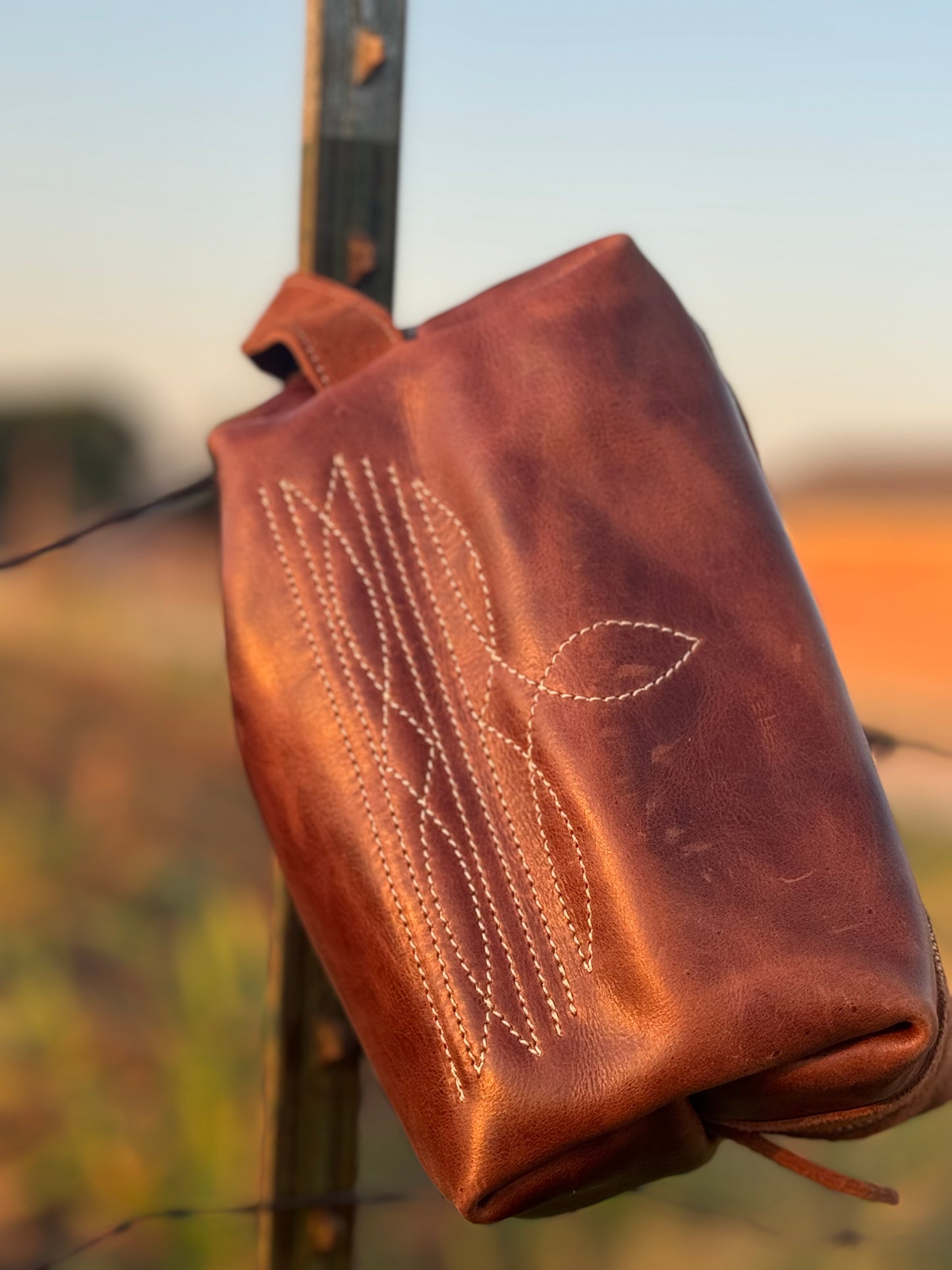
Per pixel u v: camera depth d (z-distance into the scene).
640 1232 2.15
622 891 0.74
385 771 0.78
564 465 0.81
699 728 0.77
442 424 0.82
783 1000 0.72
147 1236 2.09
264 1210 0.97
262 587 0.81
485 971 0.75
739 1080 0.75
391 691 0.79
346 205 0.92
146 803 3.79
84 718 4.47
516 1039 0.74
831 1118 0.77
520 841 0.77
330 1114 0.98
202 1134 2.13
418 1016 0.76
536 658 0.78
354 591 0.80
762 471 0.86
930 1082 0.78
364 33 0.92
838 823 0.76
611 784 0.75
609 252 0.86
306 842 0.80
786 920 0.73
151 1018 2.61
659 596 0.80
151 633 5.51
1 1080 2.39
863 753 0.79
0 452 9.66
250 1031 2.33
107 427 9.76
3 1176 2.18
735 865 0.75
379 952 0.77
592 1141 0.75
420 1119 0.76
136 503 0.90
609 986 0.74
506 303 0.85
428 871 0.77
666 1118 0.75
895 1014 0.72
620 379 0.83
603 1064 0.73
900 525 10.01
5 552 1.04
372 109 0.93
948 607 7.68
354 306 0.86
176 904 3.10
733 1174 2.30
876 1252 2.07
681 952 0.72
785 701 0.79
